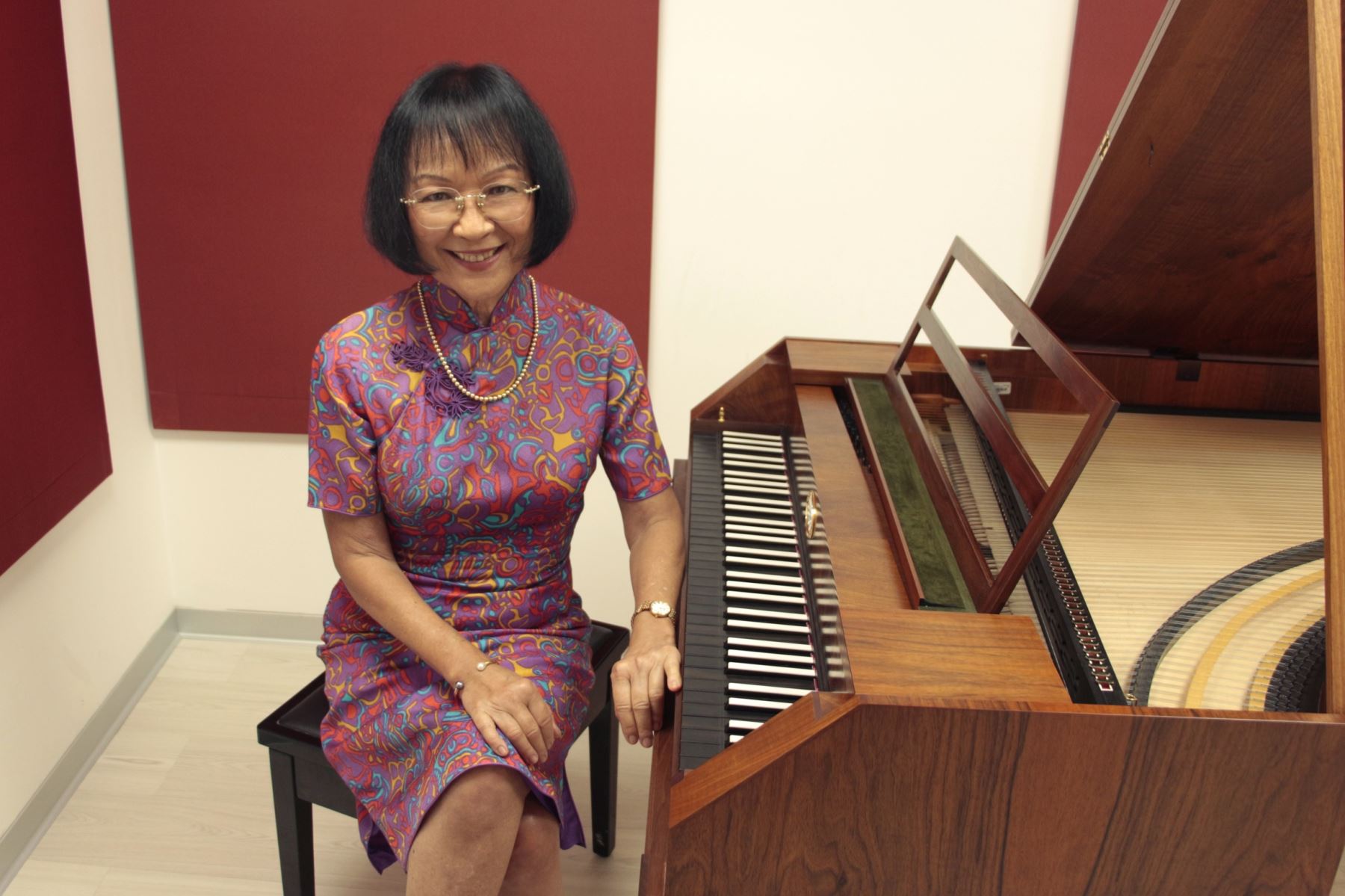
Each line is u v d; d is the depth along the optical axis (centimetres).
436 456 160
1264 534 172
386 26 250
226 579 297
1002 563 159
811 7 251
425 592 169
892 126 260
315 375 160
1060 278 199
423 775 157
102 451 250
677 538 176
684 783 122
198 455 287
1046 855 116
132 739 259
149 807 238
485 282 158
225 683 282
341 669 173
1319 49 117
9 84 211
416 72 253
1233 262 188
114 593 264
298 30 250
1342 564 113
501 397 163
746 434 218
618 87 254
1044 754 112
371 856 173
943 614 133
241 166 260
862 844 116
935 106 258
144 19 250
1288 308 199
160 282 270
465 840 150
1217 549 167
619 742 267
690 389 284
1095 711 111
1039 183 263
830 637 146
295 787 182
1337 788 111
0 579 216
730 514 187
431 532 166
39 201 222
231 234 266
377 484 162
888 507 162
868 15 251
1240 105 156
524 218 157
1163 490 185
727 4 251
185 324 273
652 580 169
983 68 255
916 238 269
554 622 177
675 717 145
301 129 257
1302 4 138
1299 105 153
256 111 256
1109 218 182
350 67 253
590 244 268
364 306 272
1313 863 115
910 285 274
